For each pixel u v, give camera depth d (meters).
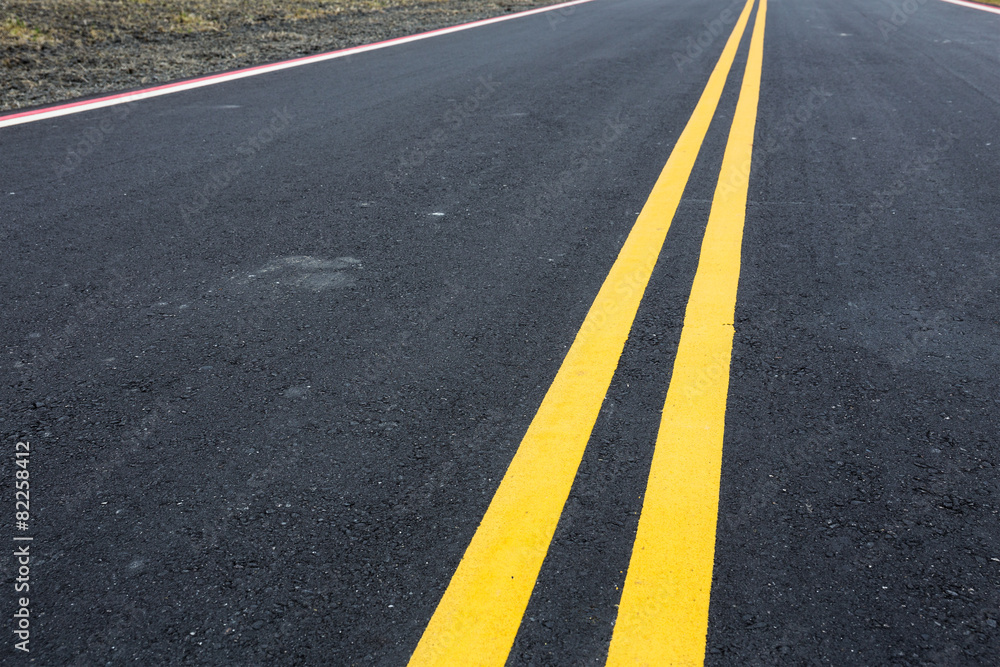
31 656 1.36
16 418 2.11
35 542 1.64
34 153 5.03
